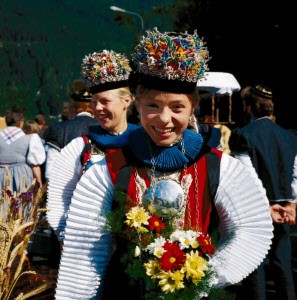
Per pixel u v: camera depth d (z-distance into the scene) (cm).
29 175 650
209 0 2158
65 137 480
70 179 347
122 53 362
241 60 2148
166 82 219
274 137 447
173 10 2230
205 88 916
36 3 11681
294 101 2081
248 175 228
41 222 348
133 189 229
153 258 216
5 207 338
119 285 226
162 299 214
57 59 11025
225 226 230
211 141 362
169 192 226
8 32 11162
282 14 2038
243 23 2106
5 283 308
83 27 11038
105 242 229
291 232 579
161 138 225
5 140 651
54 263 428
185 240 216
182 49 218
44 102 10219
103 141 348
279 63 2091
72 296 228
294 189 447
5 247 309
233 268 223
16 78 10831
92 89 357
